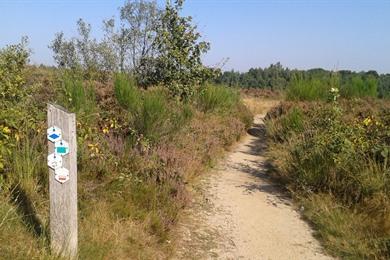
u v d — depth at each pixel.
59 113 3.54
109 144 6.35
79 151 5.68
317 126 8.76
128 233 4.60
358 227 5.42
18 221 4.07
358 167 6.46
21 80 6.36
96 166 5.70
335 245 5.12
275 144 10.53
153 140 7.18
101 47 13.00
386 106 11.48
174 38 11.68
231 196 6.82
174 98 10.61
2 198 4.32
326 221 5.71
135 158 6.28
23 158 5.01
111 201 5.14
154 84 11.50
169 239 5.00
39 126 5.62
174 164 6.66
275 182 7.78
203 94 12.09
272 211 6.29
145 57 11.83
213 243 5.12
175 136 7.84
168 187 5.90
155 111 7.39
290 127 10.72
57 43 13.36
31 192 4.69
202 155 8.24
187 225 5.55
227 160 9.41
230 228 5.59
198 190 6.91
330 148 7.05
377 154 6.49
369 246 4.98
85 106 6.96
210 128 9.99
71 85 7.41
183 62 11.49
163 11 12.53
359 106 11.74
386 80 16.72
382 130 7.10
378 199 5.80
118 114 7.62
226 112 12.65
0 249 3.54
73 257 3.67
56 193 3.62
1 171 4.76
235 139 11.70
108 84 9.36
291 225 5.80
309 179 6.90
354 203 6.09
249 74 37.94
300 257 4.91
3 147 4.66
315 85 13.87
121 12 13.00
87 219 4.58
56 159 3.58
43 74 9.20
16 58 7.51
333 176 6.64
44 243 3.76
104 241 4.28
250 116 14.69
